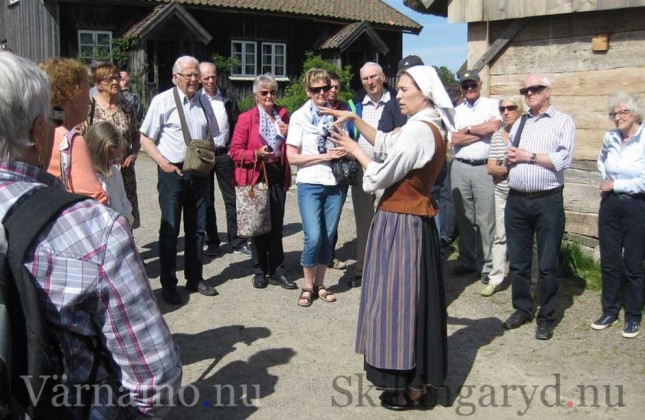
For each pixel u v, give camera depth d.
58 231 1.55
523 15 6.35
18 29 19.91
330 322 4.89
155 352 1.70
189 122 5.27
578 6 5.94
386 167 3.30
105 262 1.59
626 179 4.45
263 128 5.40
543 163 4.43
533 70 6.55
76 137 3.34
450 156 5.93
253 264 5.68
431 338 3.44
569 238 6.16
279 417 3.49
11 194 1.56
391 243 3.40
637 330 4.53
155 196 10.03
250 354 4.32
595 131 6.17
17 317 1.49
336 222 5.30
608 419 3.47
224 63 19.69
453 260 6.57
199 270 5.50
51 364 1.53
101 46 18.03
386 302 3.39
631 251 4.46
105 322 1.63
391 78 24.64
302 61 21.89
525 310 4.80
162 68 19.42
